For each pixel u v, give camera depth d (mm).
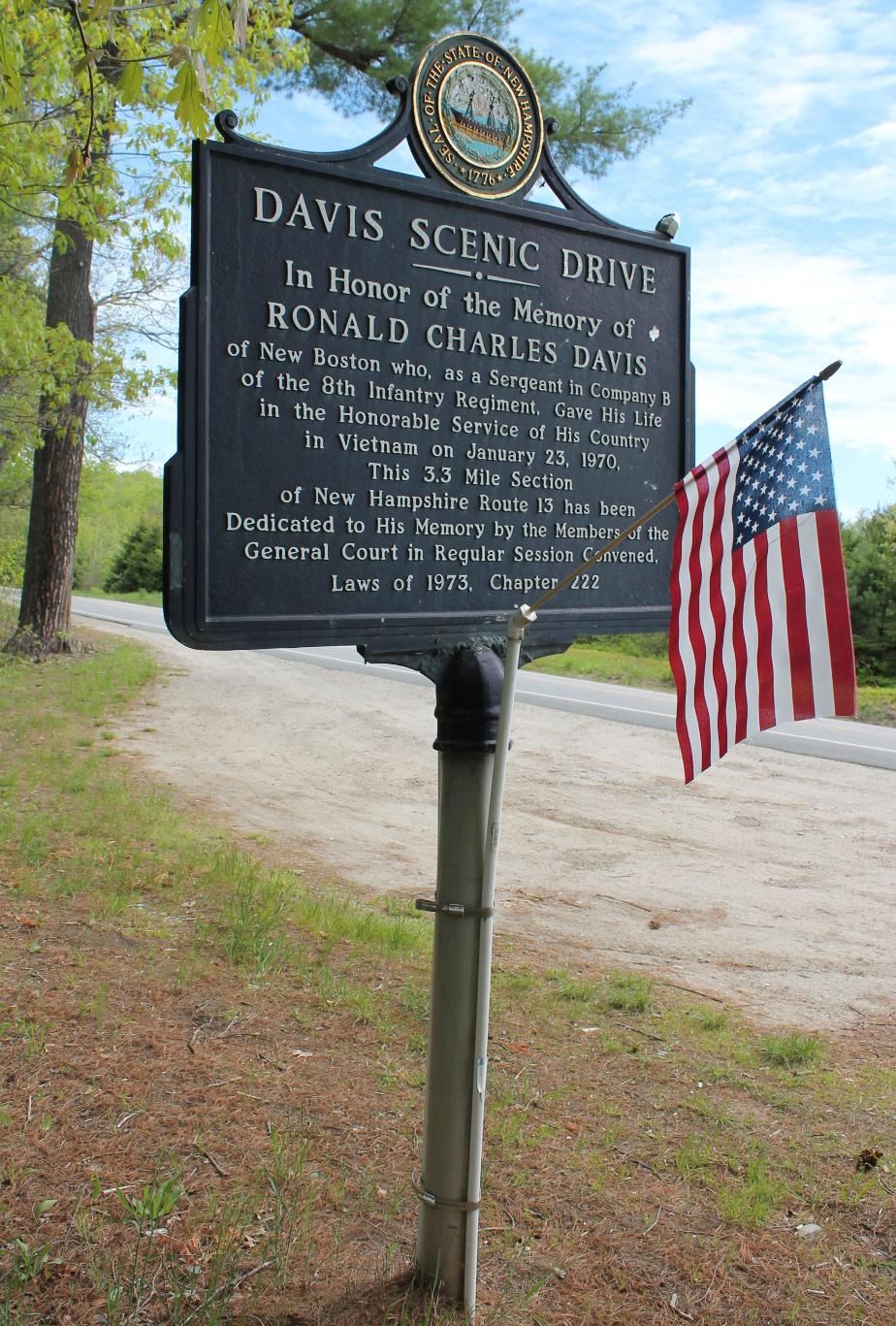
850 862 8734
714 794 11094
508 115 3717
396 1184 3715
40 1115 3973
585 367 4008
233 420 3213
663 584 4258
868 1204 3805
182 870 7000
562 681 20688
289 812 9797
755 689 3240
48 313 17078
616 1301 3252
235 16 3963
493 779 3156
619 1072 4742
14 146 8758
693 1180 3895
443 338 3623
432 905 3223
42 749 11367
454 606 3674
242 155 3178
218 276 3174
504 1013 5309
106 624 29266
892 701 18812
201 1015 4895
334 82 16688
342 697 16703
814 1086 4727
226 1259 3242
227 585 3217
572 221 3910
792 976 6254
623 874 8297
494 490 3773
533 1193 3768
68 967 5254
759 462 3277
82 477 23531
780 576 3273
